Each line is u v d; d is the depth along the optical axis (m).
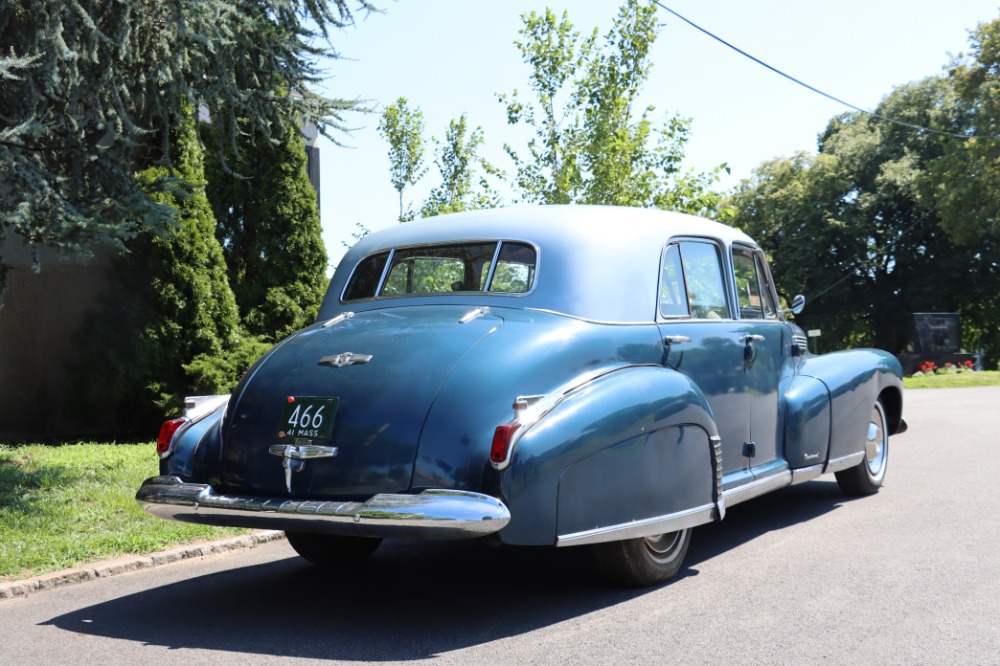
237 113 9.27
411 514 3.91
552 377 4.46
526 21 14.62
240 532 6.50
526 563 5.70
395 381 4.34
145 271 10.91
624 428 4.47
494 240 5.18
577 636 4.14
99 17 7.79
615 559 4.75
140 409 11.23
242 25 8.26
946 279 46.16
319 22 8.99
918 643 3.92
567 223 5.14
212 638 4.26
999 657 3.74
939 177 41.66
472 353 4.41
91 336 11.01
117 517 6.69
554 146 14.67
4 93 7.62
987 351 47.25
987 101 39.19
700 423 4.95
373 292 5.49
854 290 48.81
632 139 14.30
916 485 7.86
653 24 14.14
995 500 7.07
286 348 4.91
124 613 4.76
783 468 6.24
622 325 4.95
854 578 4.98
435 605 4.78
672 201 14.08
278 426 4.44
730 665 3.71
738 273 6.29
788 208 48.44
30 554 5.71
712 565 5.39
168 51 7.96
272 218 12.50
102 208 7.55
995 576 4.95
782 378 6.45
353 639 4.20
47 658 4.02
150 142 10.71
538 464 4.11
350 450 4.23
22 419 11.59
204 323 11.10
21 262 11.20
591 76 14.27
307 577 5.48
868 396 7.13
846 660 3.73
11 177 7.16
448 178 17.67
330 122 9.25
